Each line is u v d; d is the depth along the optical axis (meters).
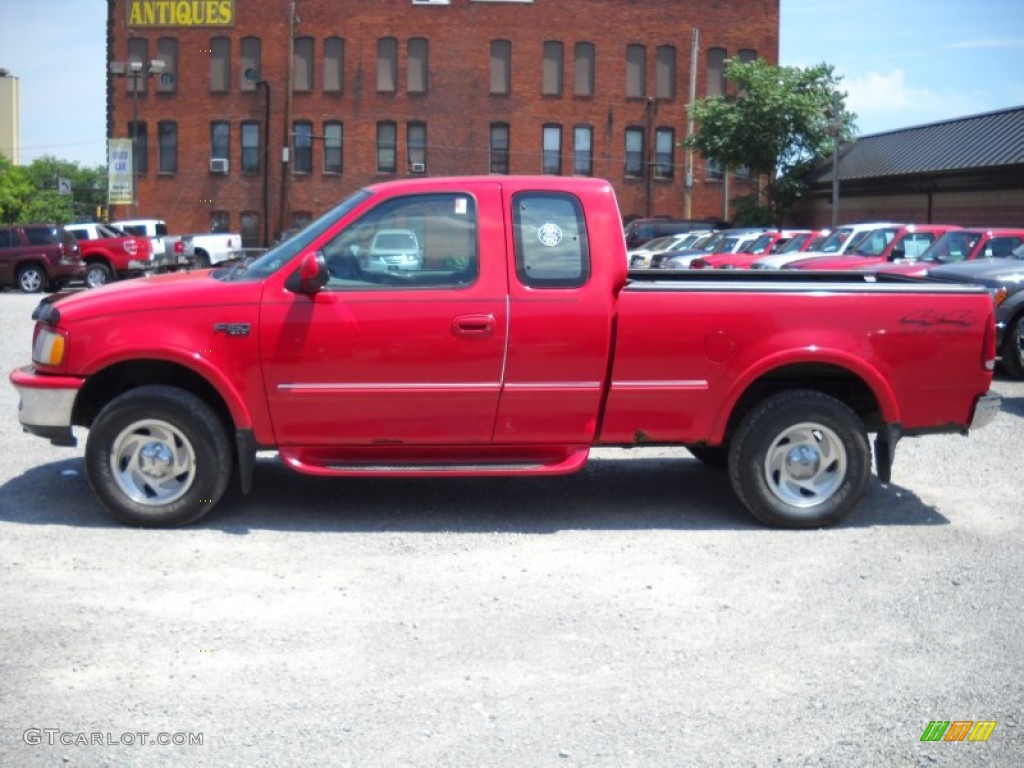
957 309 7.32
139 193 56.16
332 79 55.50
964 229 17.34
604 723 4.50
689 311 7.11
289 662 5.05
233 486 8.18
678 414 7.21
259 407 6.99
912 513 7.78
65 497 7.78
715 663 5.12
